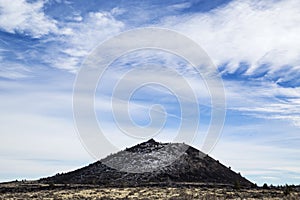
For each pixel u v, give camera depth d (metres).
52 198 69.94
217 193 74.88
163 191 78.12
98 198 67.88
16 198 70.44
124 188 85.38
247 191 78.75
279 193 75.81
